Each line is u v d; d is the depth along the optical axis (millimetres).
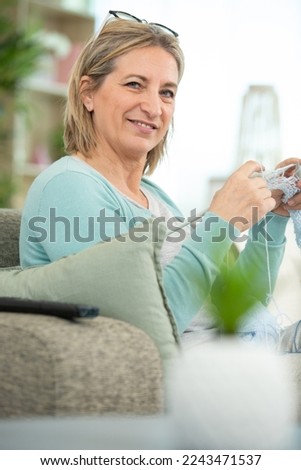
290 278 2197
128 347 1284
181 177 6070
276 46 5879
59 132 5629
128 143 1927
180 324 1577
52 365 1188
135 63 1922
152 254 1494
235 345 835
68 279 1482
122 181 1972
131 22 1953
